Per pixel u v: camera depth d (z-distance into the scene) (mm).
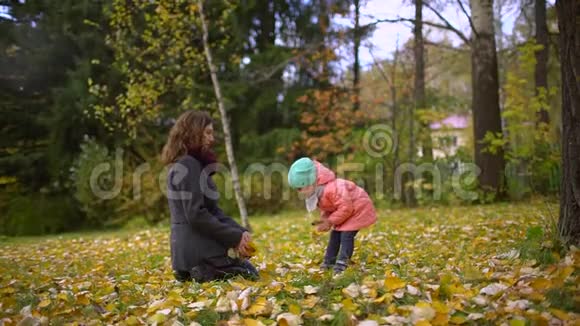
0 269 6047
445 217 9883
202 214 4176
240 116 17453
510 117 13797
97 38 14539
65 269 6324
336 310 3131
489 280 3605
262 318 3166
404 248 5980
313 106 17812
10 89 15344
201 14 10031
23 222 13609
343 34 12766
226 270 4305
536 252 4238
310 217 11539
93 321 3377
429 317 2883
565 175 4344
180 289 4008
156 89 12188
